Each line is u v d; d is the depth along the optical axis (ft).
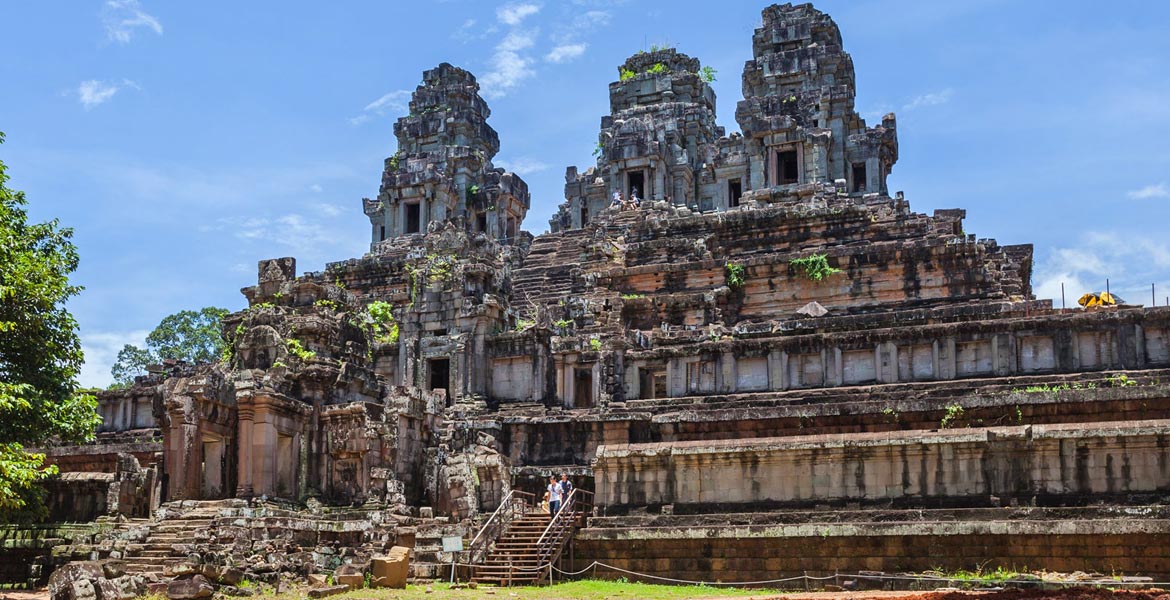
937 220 260.62
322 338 181.37
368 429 166.50
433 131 360.28
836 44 333.42
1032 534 133.39
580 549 150.41
